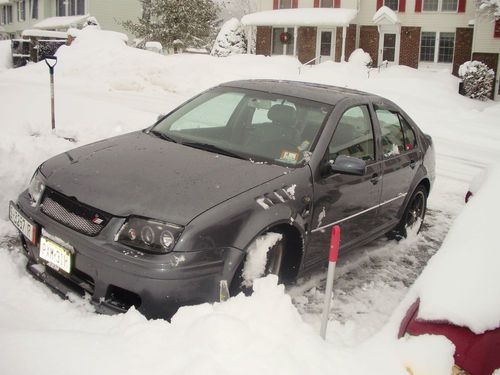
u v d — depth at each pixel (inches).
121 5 1401.3
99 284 128.6
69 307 133.6
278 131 174.2
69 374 101.5
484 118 684.1
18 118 360.2
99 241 129.2
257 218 138.2
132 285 124.3
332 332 141.9
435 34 1151.0
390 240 227.1
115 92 649.0
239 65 938.7
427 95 854.5
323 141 167.2
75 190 140.4
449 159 425.7
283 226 149.6
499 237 105.9
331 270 121.8
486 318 90.7
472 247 105.0
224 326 108.0
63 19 1459.2
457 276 99.0
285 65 981.8
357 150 182.7
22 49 1066.1
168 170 148.1
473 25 1099.3
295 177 154.6
